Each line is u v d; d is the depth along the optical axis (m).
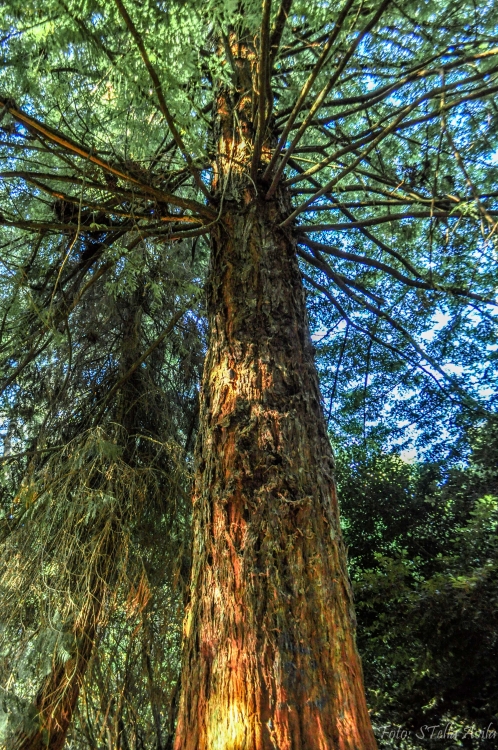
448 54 2.67
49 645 3.34
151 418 4.79
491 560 4.13
